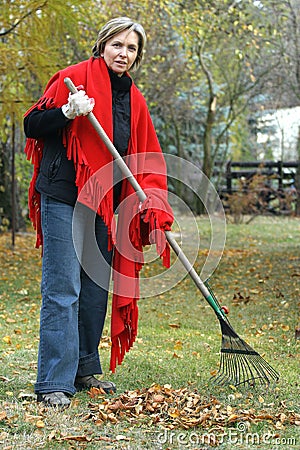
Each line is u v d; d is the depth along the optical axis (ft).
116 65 17.46
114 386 18.06
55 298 17.11
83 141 17.10
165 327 27.96
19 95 44.16
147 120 18.17
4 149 64.23
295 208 95.14
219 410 16.17
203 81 97.14
